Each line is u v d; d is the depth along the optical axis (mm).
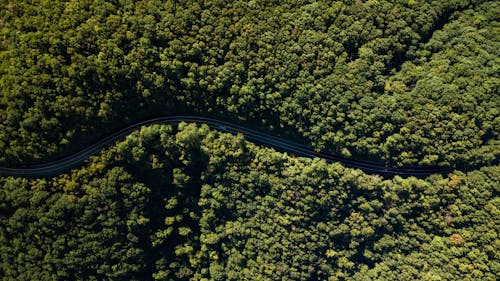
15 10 64688
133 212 75688
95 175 71938
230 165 77938
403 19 77188
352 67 75250
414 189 78125
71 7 65938
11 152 65375
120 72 67750
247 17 72562
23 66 63594
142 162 74000
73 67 65125
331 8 74438
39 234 69688
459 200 77562
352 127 76250
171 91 72750
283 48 73375
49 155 67938
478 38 77562
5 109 63969
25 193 67688
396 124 76250
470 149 75688
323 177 77562
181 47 70875
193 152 76375
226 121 79125
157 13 69938
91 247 73062
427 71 77625
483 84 75375
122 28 68188
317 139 77812
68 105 65875
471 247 77312
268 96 74625
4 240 69000
